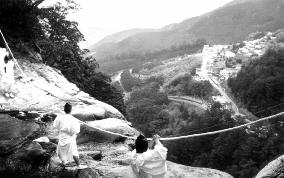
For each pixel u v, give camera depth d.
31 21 24.38
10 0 22.53
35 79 17.88
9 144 9.36
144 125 124.94
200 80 177.50
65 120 8.55
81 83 38.62
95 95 42.03
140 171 6.56
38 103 14.21
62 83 19.92
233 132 86.69
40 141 9.95
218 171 8.88
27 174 8.57
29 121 11.38
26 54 22.17
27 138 9.95
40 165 9.06
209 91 154.62
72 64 36.50
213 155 84.69
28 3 24.91
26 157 9.01
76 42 41.16
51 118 12.74
